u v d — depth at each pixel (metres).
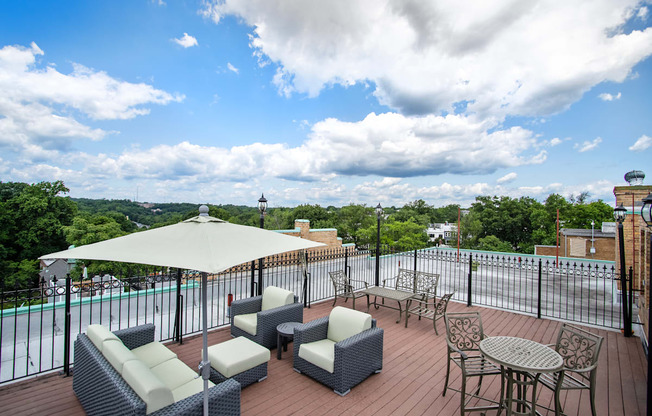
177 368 3.69
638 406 3.74
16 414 3.35
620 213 6.13
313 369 4.22
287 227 46.19
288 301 5.64
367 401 3.75
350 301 8.46
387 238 32.88
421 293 7.02
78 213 32.88
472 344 3.93
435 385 4.16
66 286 4.29
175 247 2.22
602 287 12.96
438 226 63.09
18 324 6.75
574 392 4.05
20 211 29.19
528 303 9.98
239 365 3.86
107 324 7.16
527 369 2.85
